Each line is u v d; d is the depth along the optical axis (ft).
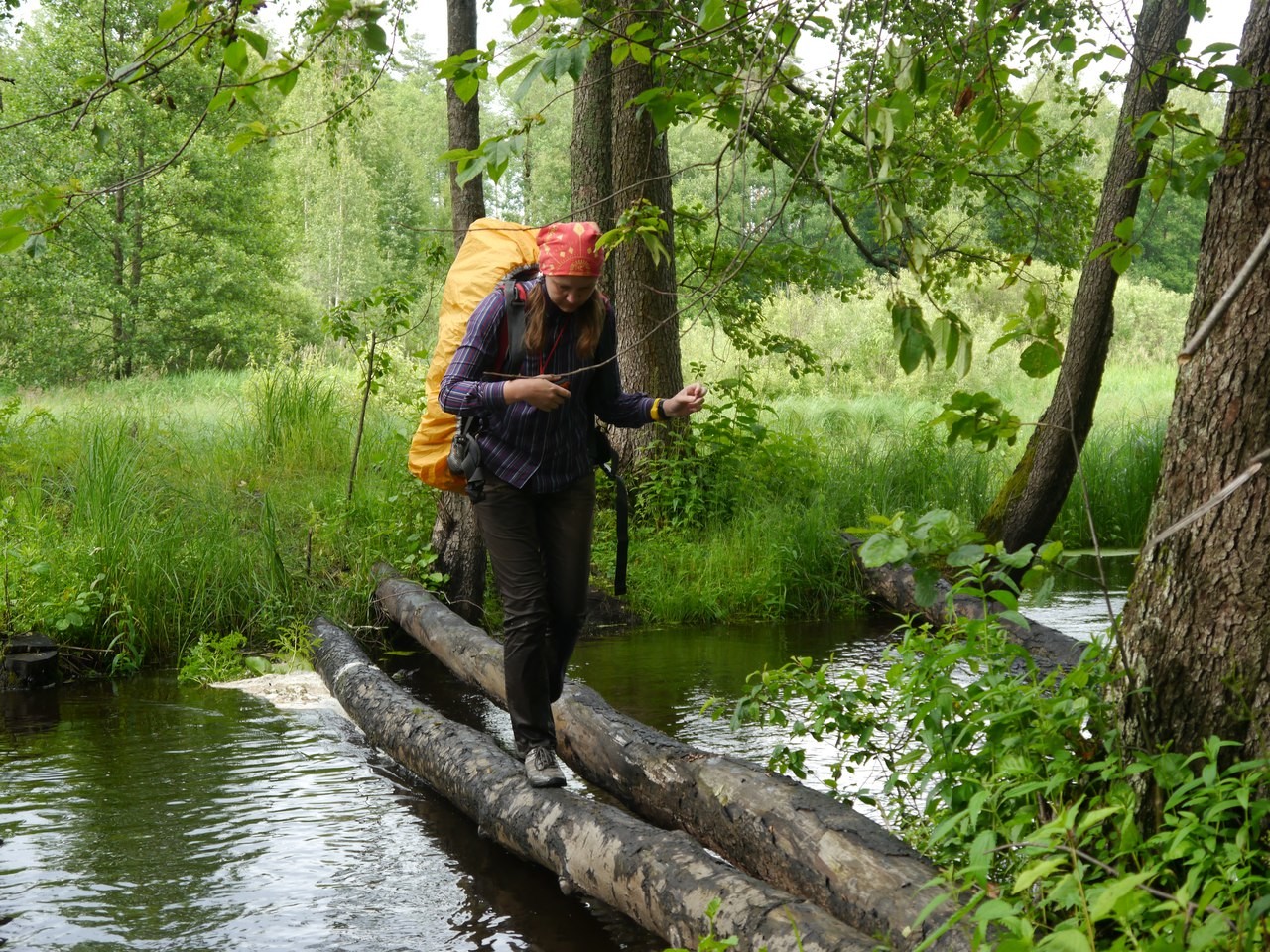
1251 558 8.73
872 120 8.27
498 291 12.21
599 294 12.30
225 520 26.21
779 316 81.66
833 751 15.84
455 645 21.04
